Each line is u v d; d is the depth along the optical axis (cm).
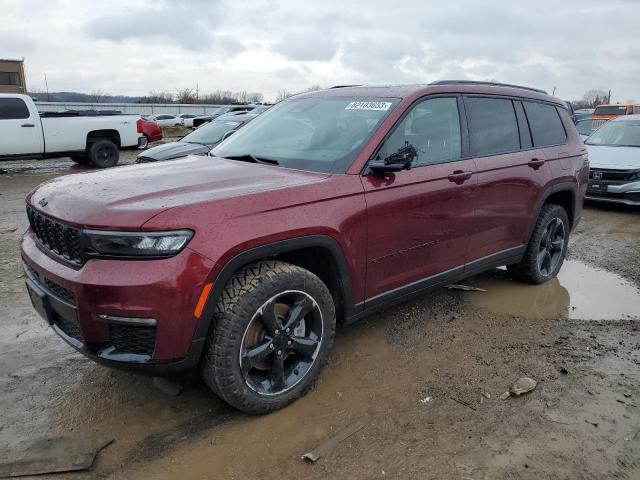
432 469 263
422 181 370
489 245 448
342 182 327
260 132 420
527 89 515
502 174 439
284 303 308
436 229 387
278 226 290
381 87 411
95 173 360
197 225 265
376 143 349
